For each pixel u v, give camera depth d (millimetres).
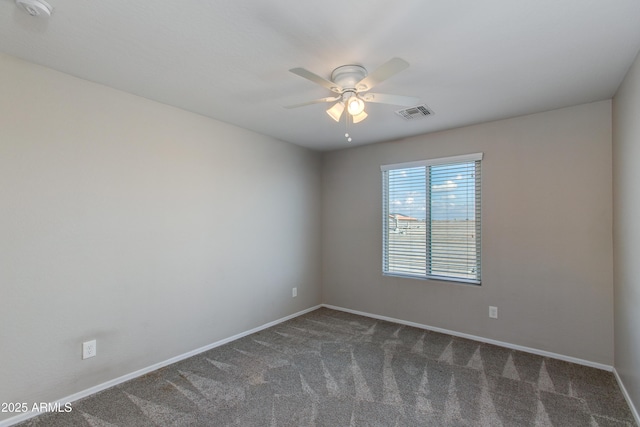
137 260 2621
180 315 2926
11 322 2006
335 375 2637
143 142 2662
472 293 3420
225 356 2996
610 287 2713
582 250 2834
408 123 3324
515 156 3152
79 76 2275
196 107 2900
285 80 2344
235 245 3438
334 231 4555
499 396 2330
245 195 3555
